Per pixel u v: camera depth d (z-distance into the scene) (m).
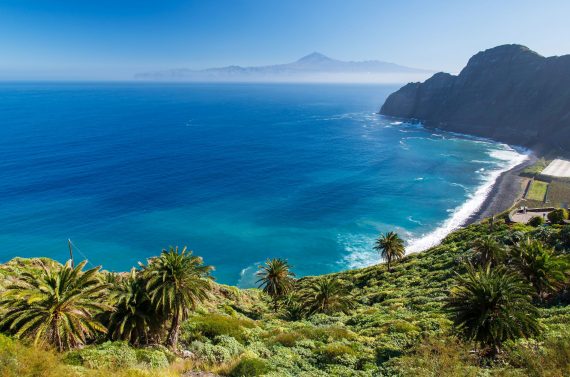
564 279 37.66
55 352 25.50
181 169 168.12
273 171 168.25
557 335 24.92
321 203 129.88
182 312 34.03
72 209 118.62
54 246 96.12
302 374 27.28
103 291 33.72
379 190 142.38
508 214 88.19
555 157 178.62
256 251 98.94
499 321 25.56
